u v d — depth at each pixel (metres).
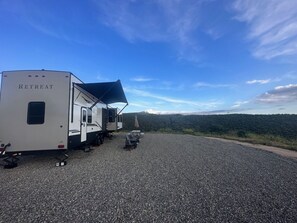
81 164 7.75
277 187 5.36
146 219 3.53
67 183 5.46
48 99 7.48
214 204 4.20
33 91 7.44
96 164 7.75
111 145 13.47
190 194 4.74
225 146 13.67
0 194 4.66
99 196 4.56
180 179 5.91
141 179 5.85
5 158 7.42
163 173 6.54
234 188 5.22
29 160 8.52
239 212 3.85
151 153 10.34
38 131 7.33
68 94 7.66
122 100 15.66
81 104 9.10
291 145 15.15
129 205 4.09
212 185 5.42
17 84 7.39
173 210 3.89
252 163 8.33
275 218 3.64
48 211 3.80
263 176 6.40
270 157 9.84
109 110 17.33
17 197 4.48
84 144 10.22
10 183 5.46
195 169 7.12
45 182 5.54
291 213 3.85
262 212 3.87
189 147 12.76
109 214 3.70
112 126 17.34
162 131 31.14
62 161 7.54
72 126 7.97
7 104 7.29
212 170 7.03
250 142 17.09
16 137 7.21
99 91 10.86
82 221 3.44
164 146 13.06
